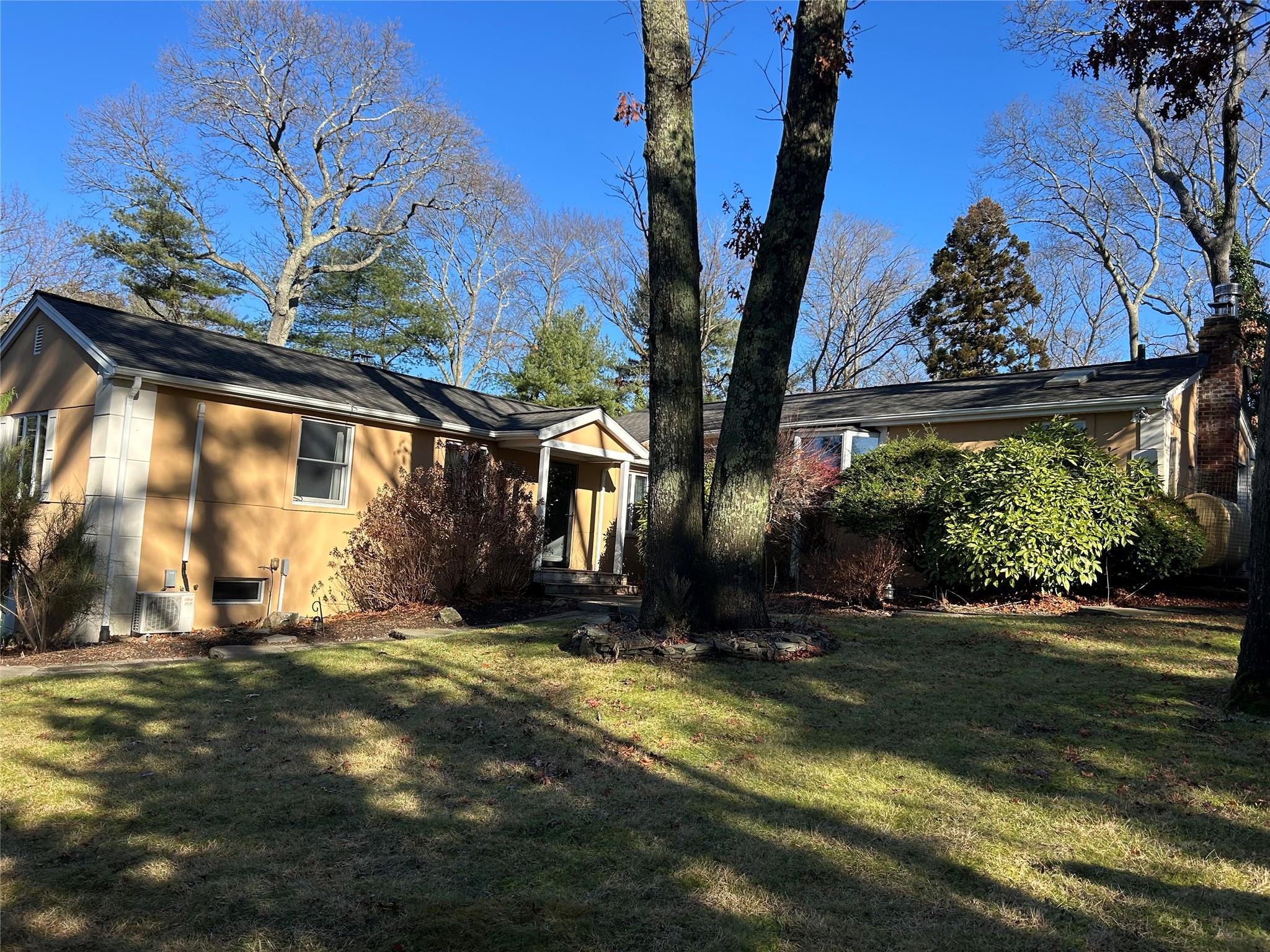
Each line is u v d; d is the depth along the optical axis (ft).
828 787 15.48
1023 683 21.84
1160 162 74.74
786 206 25.29
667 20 26.08
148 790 15.38
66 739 18.43
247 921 10.69
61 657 28.94
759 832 13.60
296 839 13.30
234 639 31.96
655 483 26.45
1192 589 37.50
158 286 97.14
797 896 11.51
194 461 36.14
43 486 37.52
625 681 22.59
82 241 93.04
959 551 35.45
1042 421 45.16
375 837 13.42
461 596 40.88
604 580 48.80
